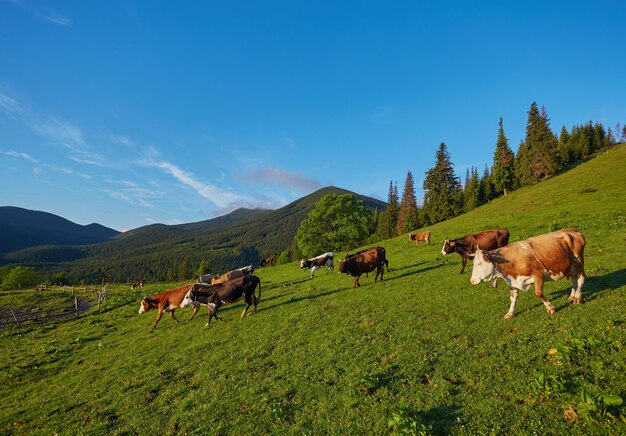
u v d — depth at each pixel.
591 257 17.55
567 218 32.28
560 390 7.08
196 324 19.77
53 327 27.27
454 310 13.77
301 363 11.39
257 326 16.75
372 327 13.53
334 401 8.72
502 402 7.27
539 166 73.62
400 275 23.64
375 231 119.88
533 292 14.01
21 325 29.25
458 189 80.88
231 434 8.25
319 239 70.12
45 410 11.64
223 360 13.09
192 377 12.16
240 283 19.12
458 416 7.15
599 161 67.06
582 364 7.84
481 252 12.20
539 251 11.08
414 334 12.00
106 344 19.44
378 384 9.03
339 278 27.09
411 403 7.95
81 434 9.52
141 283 56.31
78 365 16.48
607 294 11.67
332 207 68.00
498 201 67.50
